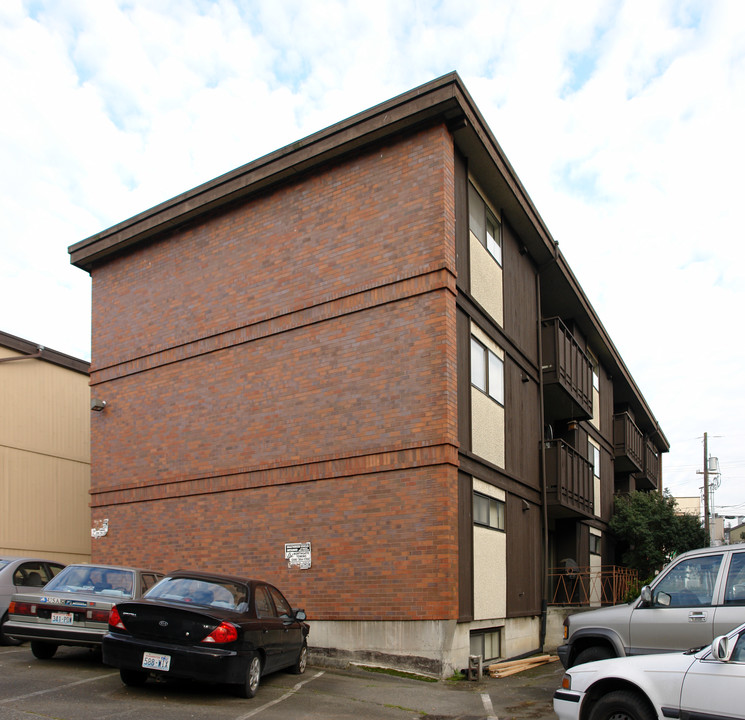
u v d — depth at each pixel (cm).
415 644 1173
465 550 1263
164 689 895
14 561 1270
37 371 2186
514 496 1560
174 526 1568
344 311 1376
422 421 1240
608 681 669
